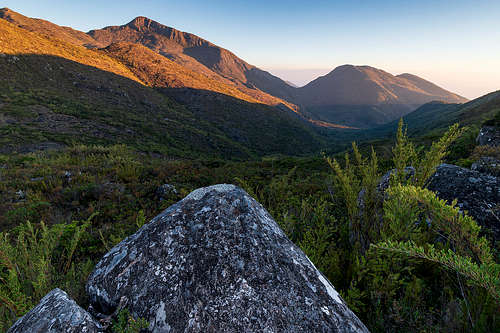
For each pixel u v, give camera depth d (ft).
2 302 6.07
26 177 27.68
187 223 5.97
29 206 18.34
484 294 5.32
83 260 10.85
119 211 19.74
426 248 7.21
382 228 8.28
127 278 5.20
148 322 4.46
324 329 4.31
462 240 5.19
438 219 5.76
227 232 5.61
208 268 4.96
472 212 10.03
